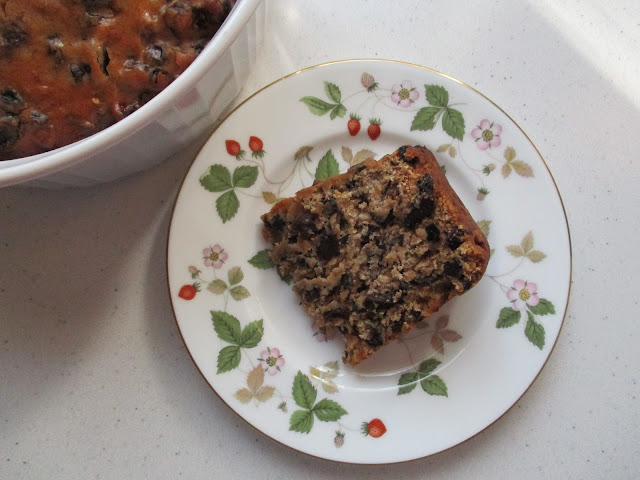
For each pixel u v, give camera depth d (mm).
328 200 213
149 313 223
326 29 238
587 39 241
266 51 237
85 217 224
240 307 218
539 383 227
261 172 224
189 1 173
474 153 228
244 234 222
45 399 218
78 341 220
